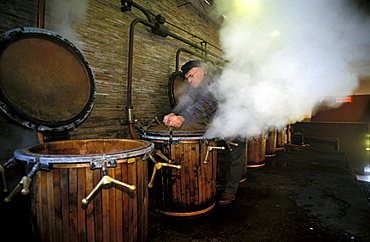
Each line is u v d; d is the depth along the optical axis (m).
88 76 2.72
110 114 3.43
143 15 4.02
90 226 1.62
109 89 3.40
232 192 3.26
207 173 2.88
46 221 1.64
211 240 2.34
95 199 1.62
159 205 2.85
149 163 2.88
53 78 2.36
